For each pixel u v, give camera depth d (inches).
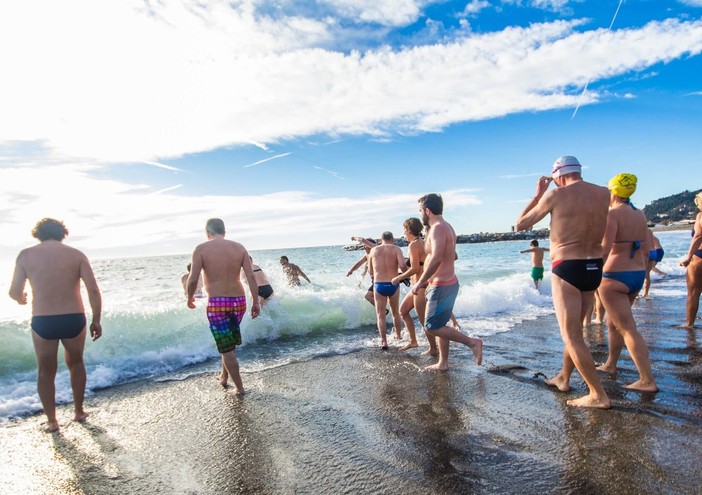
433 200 193.3
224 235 189.0
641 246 162.6
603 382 170.6
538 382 177.8
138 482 111.4
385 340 259.8
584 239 142.6
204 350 256.5
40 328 145.1
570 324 144.2
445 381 184.7
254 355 252.1
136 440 137.8
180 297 477.1
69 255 152.2
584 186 144.9
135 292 546.3
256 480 109.1
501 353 231.6
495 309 388.5
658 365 191.8
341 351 255.6
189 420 153.2
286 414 154.9
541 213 150.3
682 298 402.9
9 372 214.2
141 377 216.2
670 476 99.3
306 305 336.2
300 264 1135.0
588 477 100.7
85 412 165.6
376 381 190.9
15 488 110.2
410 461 114.4
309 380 196.5
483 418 141.4
